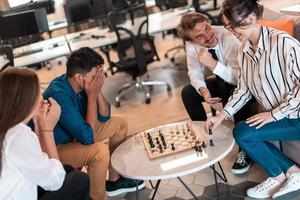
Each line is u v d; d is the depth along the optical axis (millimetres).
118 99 4383
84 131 2277
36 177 1702
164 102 4266
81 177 1994
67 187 1936
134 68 4457
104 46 4629
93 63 2232
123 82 5102
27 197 1724
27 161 1647
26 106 1634
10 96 1612
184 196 2518
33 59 4398
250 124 2207
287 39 2029
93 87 2287
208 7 5191
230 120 2812
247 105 2598
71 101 2289
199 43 2707
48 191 1920
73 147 2354
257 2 2020
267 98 2209
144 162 2162
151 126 3777
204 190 2529
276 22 2768
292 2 3562
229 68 2629
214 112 3188
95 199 2373
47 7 6008
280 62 2062
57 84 2314
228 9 2010
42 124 1979
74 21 5402
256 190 2340
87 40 4777
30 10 5332
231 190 2471
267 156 2262
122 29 4207
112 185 2656
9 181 1640
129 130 3777
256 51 2125
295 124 2164
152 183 2713
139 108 4246
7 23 4973
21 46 5062
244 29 2053
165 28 4609
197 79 2809
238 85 2398
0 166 1603
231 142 2186
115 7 5250
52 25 6020
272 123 2197
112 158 2273
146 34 4453
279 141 2391
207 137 2289
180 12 5289
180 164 2072
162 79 4969
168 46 6395
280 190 2283
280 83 2115
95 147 2322
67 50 4512
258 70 2164
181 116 3855
